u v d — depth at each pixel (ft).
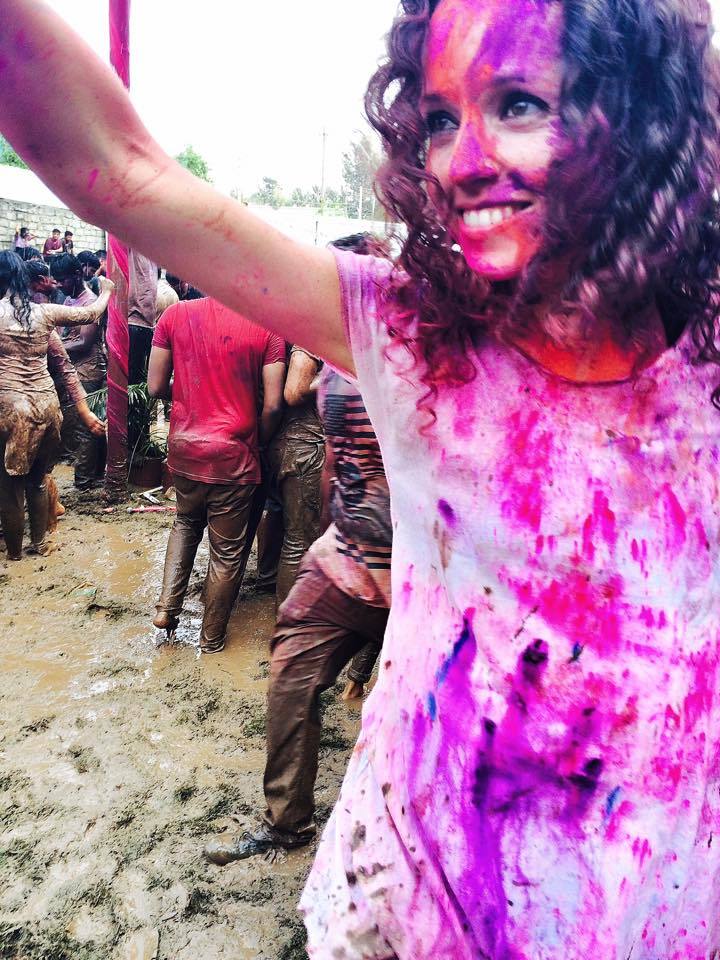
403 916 3.42
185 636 11.98
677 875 3.13
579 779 2.95
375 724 3.59
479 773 3.06
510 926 3.13
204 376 10.50
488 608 2.97
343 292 2.91
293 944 6.66
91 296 20.81
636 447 2.80
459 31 2.48
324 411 6.51
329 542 6.86
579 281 2.58
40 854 7.54
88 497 18.70
